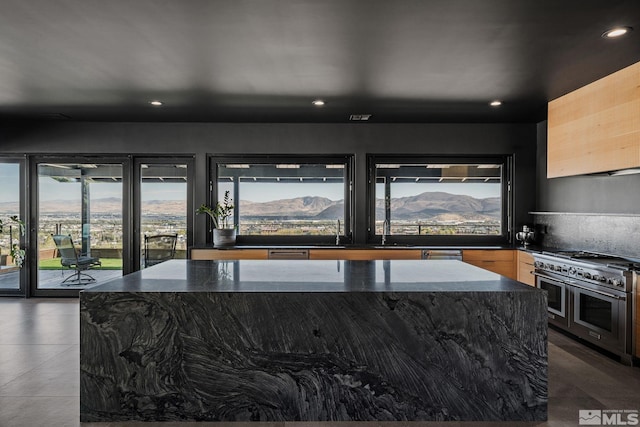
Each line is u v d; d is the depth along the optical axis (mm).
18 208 5844
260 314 2430
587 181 4633
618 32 2787
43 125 5664
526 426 2377
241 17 2586
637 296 3248
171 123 5703
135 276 2875
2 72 3627
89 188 5840
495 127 5707
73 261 5852
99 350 2438
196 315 2430
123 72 3627
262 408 2441
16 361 3414
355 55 3223
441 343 2424
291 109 4918
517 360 2418
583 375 3166
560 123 4375
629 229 3988
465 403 2428
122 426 2400
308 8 2469
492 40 2936
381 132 5719
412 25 2699
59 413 2561
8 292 5844
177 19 2615
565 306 4055
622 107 3508
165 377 2439
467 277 2826
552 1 2383
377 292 2410
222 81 3881
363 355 2428
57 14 2553
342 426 2387
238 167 5855
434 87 4051
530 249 4980
